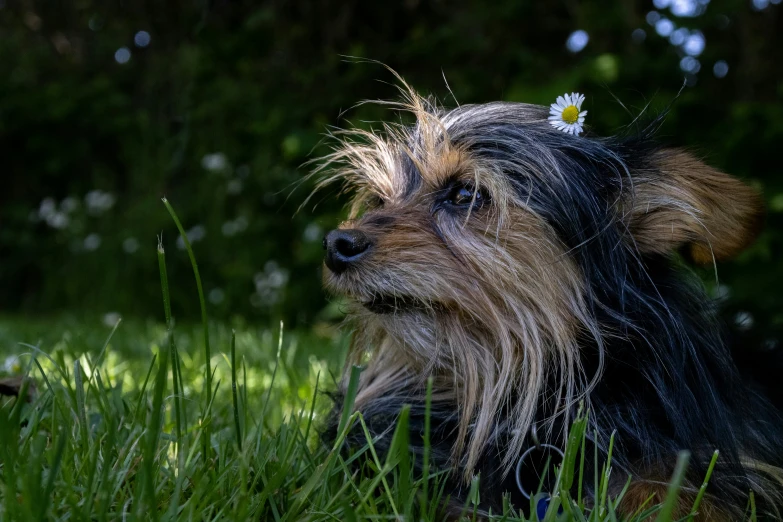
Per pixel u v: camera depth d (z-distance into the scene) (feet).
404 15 6.13
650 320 2.23
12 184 7.78
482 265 2.29
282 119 5.77
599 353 2.22
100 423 2.20
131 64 7.50
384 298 2.30
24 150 7.70
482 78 5.32
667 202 2.30
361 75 5.67
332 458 2.01
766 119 4.32
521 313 2.29
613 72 4.41
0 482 1.90
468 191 2.36
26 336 3.93
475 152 2.37
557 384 2.28
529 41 5.54
